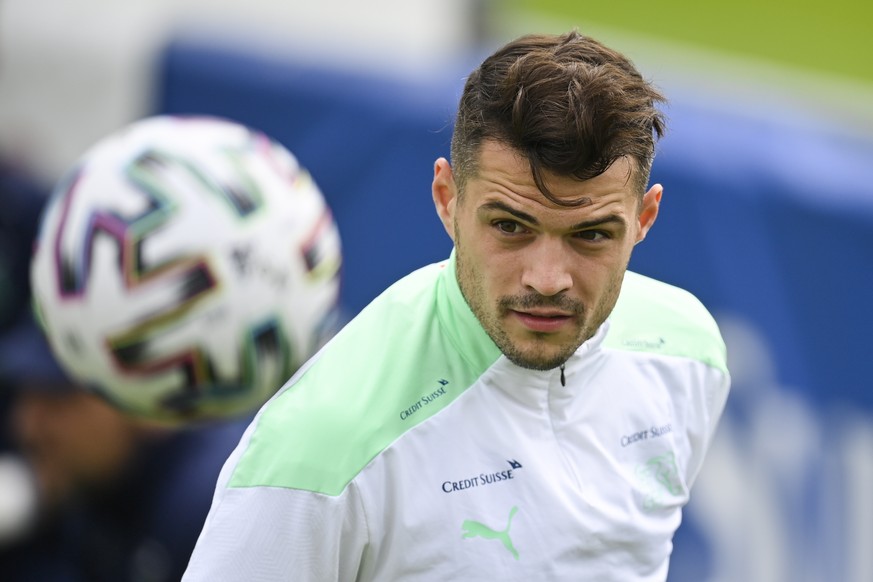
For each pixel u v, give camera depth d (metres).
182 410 6.79
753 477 12.41
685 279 12.38
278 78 13.52
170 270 6.41
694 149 12.62
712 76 25.97
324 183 12.91
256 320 6.59
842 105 23.81
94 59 15.62
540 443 6.16
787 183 12.80
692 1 31.52
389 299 6.27
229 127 7.03
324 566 5.78
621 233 5.42
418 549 5.87
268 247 6.58
